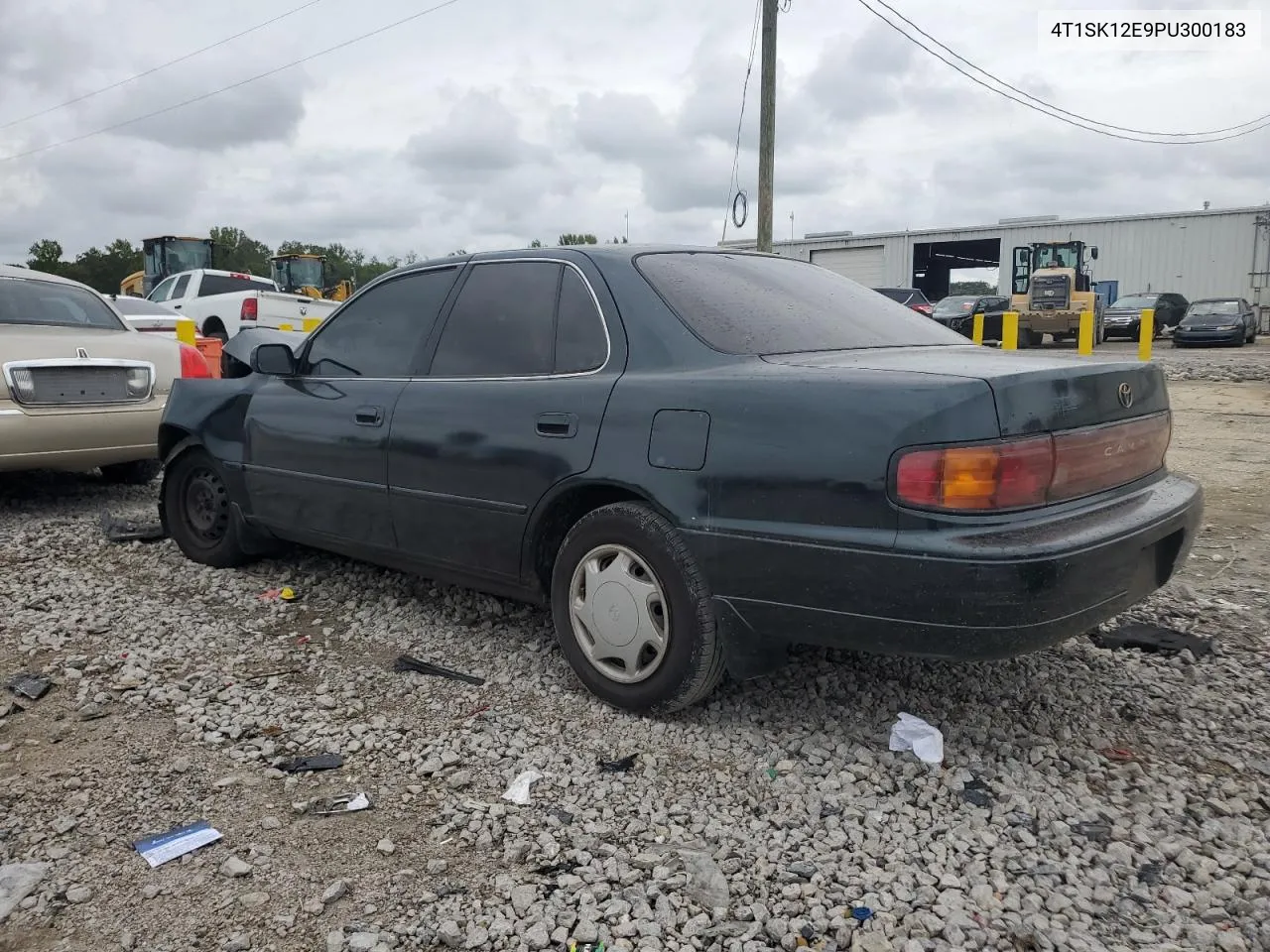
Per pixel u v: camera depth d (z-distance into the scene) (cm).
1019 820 280
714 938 230
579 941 229
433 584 495
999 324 2769
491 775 307
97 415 641
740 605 307
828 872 255
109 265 8562
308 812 286
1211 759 320
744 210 1778
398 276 445
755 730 334
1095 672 385
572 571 354
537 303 381
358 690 373
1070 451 288
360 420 426
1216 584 502
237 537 510
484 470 373
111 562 539
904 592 274
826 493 285
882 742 327
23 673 385
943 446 271
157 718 349
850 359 321
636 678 339
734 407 306
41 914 240
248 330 545
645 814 284
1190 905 245
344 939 229
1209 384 1633
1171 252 3881
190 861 262
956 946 227
